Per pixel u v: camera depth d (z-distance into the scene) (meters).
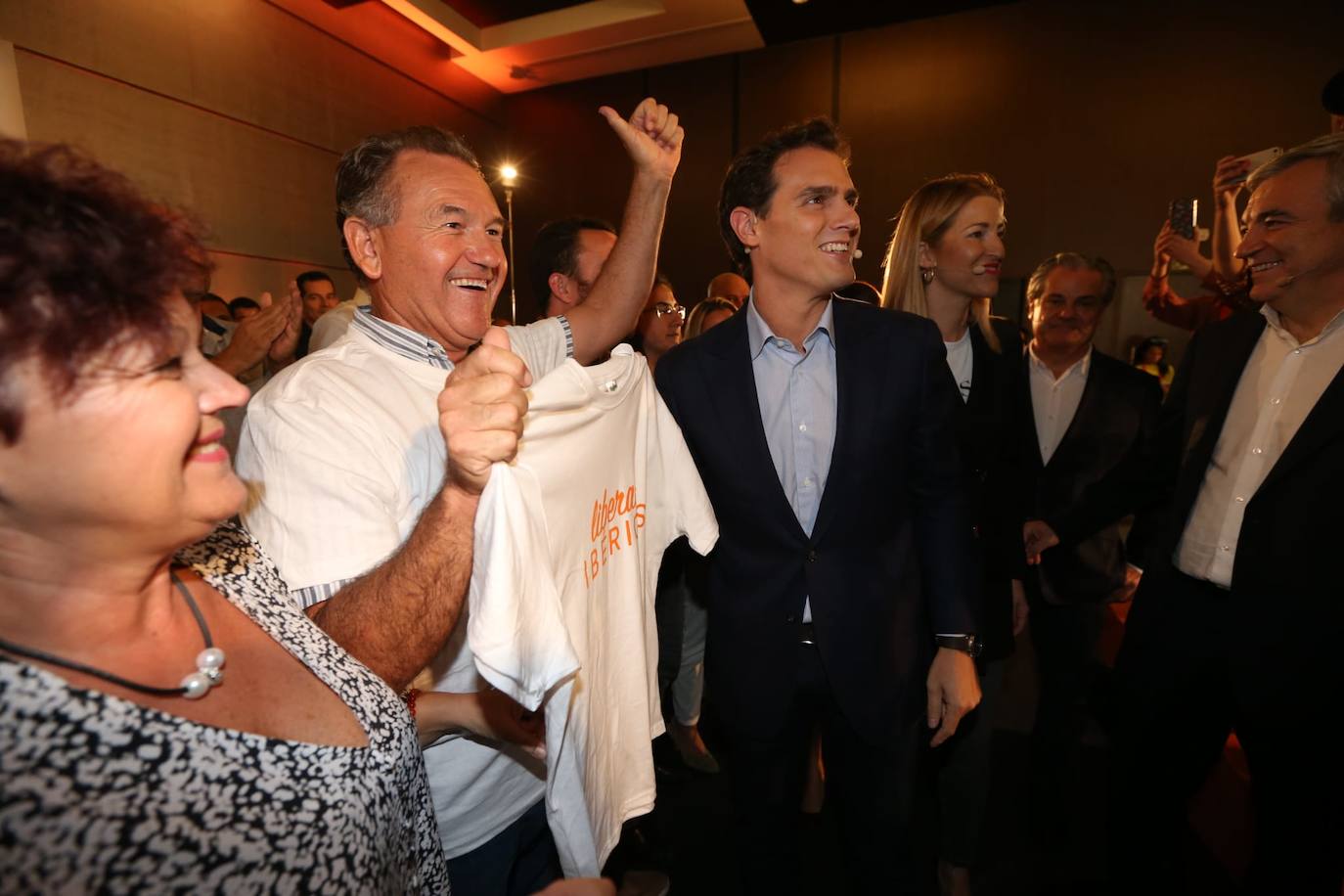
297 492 0.80
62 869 0.40
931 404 1.34
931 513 1.41
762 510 1.33
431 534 0.72
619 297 1.45
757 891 1.45
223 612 0.60
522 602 0.68
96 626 0.48
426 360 1.02
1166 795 1.58
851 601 1.32
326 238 6.65
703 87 8.44
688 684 2.31
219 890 0.46
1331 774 1.27
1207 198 6.78
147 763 0.45
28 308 0.39
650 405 1.13
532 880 1.22
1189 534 1.51
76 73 4.59
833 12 7.35
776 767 1.41
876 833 1.40
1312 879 1.29
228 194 5.67
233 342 2.13
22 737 0.41
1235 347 1.49
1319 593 1.26
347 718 0.61
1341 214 1.25
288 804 0.51
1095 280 2.12
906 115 7.70
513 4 7.65
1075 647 2.10
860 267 8.06
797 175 1.31
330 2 6.59
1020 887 1.82
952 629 1.36
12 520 0.44
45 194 0.41
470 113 8.73
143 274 0.43
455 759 0.98
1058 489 2.19
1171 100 6.80
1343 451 1.23
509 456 0.67
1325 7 6.25
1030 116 7.27
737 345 1.39
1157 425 1.74
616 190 8.95
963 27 7.41
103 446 0.43
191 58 5.36
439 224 1.02
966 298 1.79
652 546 1.17
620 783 1.04
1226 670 1.41
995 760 2.41
